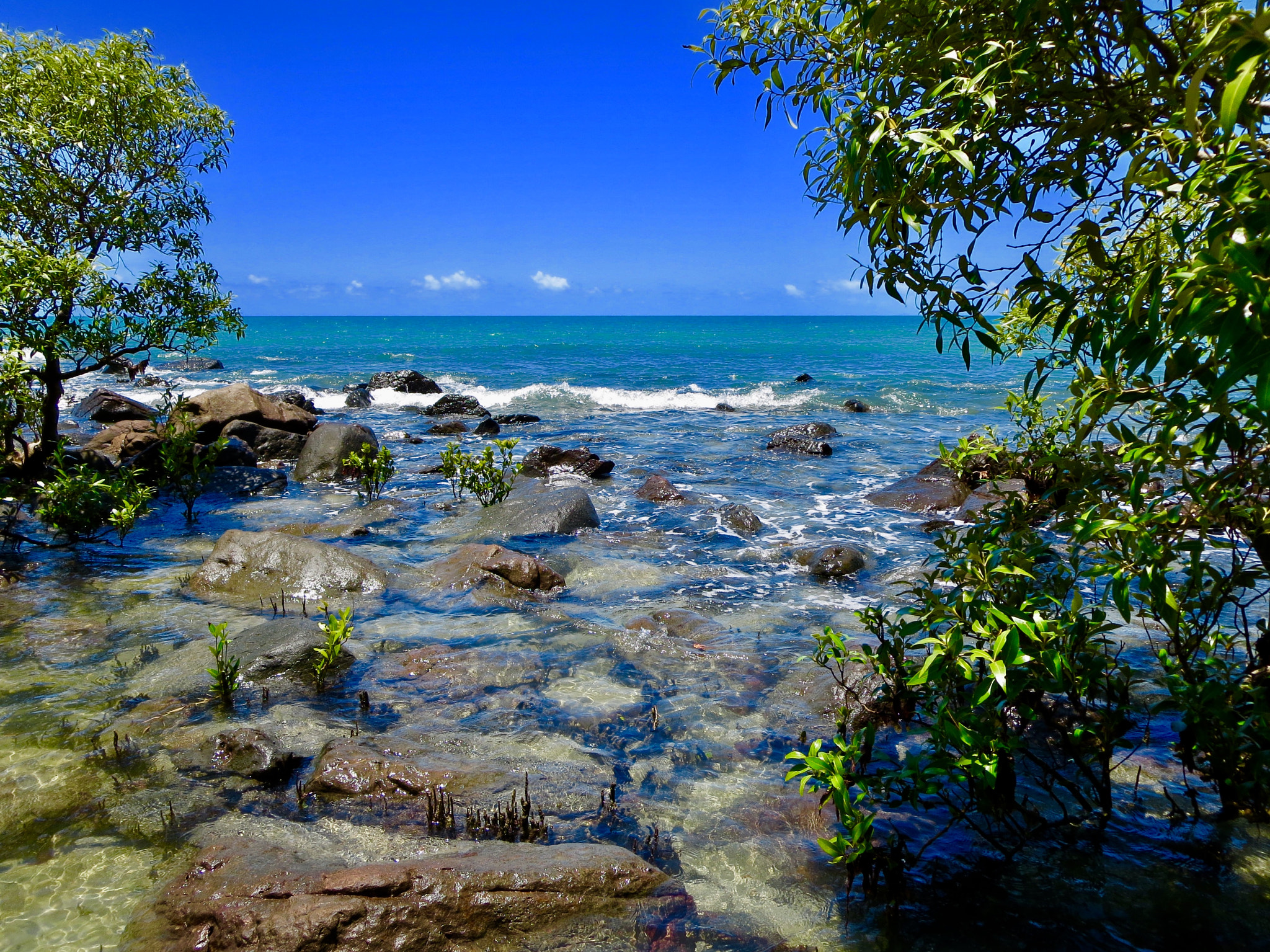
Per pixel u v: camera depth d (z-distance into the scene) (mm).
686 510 12656
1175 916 3516
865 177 2623
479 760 5035
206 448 15289
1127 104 2377
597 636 7227
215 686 5934
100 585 8562
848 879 3785
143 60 12188
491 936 3459
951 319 2803
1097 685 4129
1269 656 3824
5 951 3387
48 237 11359
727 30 3240
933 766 3633
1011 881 3805
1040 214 2627
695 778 4891
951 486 12875
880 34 2691
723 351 59875
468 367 44344
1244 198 1825
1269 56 1653
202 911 3500
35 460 11734
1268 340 1838
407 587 8641
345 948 3318
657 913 3613
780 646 7008
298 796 4602
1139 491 3088
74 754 5074
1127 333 2410
